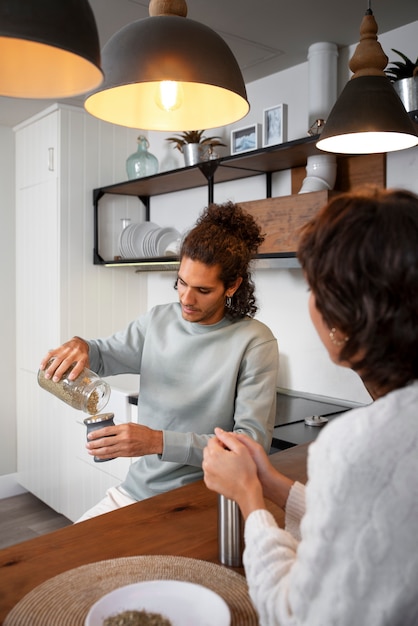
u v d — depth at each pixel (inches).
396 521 21.9
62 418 128.3
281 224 89.4
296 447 61.3
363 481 22.4
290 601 24.0
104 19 88.0
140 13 86.0
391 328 24.6
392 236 24.3
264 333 60.5
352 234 24.9
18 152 143.3
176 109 53.4
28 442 143.3
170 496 48.8
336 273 25.2
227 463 32.8
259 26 88.4
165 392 61.7
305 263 27.3
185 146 111.7
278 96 108.5
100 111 52.2
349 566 22.2
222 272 56.2
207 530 42.1
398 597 21.6
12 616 30.5
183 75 42.4
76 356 55.0
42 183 132.9
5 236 144.8
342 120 54.7
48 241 131.4
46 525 130.7
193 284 56.1
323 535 22.8
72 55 38.5
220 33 91.0
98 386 53.0
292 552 27.0
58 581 34.1
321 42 93.9
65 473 128.4
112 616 29.1
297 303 105.3
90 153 131.0
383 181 88.9
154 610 30.0
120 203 137.1
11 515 136.7
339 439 23.5
